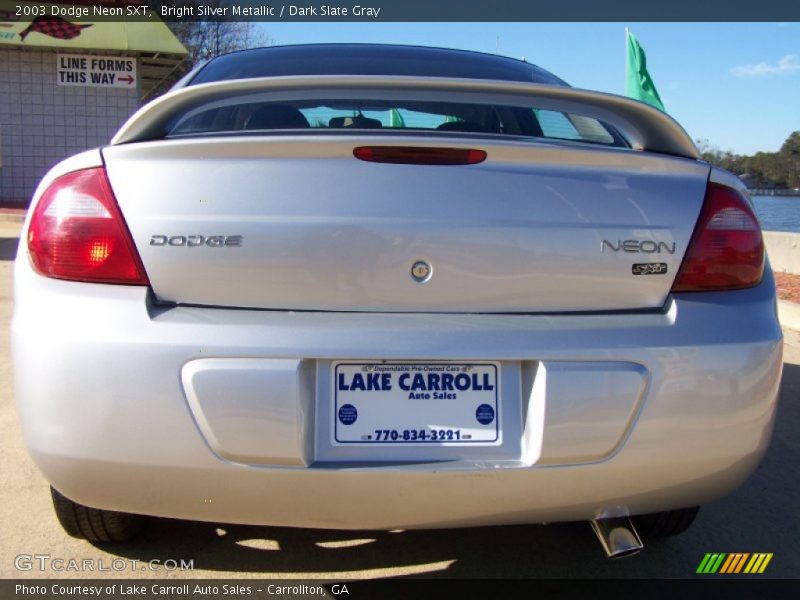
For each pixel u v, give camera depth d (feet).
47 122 45.57
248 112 8.16
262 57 9.70
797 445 11.32
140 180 5.94
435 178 5.97
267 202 5.88
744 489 9.89
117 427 5.73
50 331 5.84
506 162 6.05
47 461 5.96
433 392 5.89
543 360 5.84
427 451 5.87
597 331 5.94
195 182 5.90
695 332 6.06
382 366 5.85
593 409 5.84
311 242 5.86
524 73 9.72
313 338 5.74
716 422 6.07
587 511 6.14
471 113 8.51
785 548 8.41
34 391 5.87
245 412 5.66
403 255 5.90
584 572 7.81
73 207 6.01
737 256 6.37
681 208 6.26
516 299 6.01
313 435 5.82
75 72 45.39
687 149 6.79
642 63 32.55
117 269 5.89
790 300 20.71
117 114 46.26
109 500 6.08
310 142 5.87
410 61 9.63
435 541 8.29
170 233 5.85
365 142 5.88
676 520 7.89
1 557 7.65
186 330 5.71
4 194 45.70
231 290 5.88
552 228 6.02
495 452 5.91
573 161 6.13
